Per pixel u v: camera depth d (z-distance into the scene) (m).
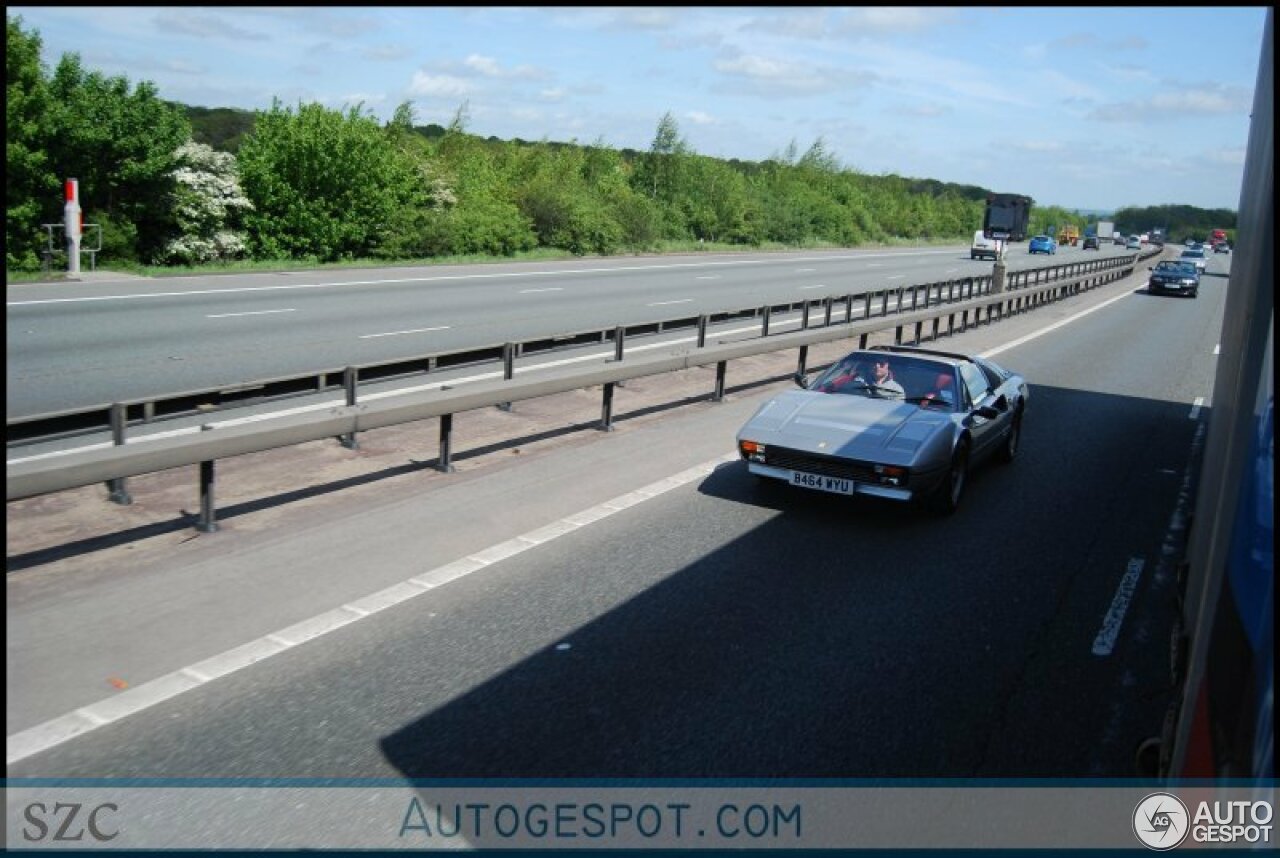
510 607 6.30
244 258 32.00
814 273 41.72
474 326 19.12
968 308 23.69
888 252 73.69
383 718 4.83
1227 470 3.43
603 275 33.97
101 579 6.31
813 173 92.56
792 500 9.17
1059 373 19.20
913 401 9.48
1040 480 10.62
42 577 6.30
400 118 40.56
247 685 5.07
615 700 5.15
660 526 8.19
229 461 9.29
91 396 11.30
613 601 6.50
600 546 7.60
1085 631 6.46
